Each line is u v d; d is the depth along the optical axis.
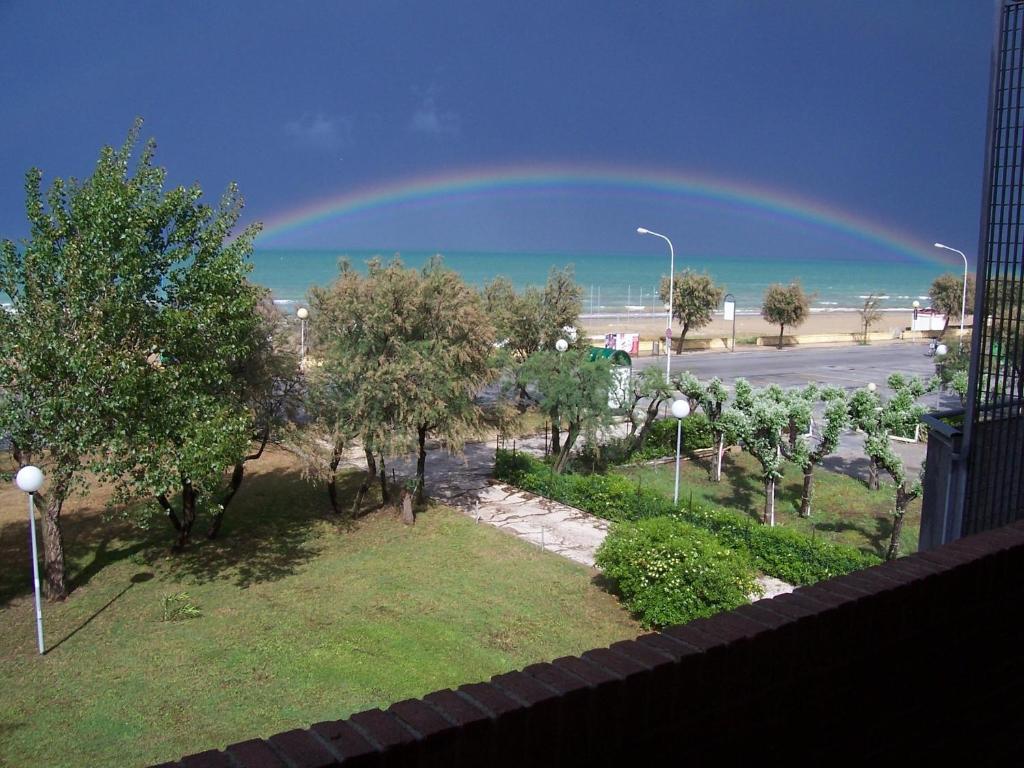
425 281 21.69
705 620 3.08
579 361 25.92
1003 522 7.64
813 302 132.38
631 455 28.83
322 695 12.94
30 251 16.41
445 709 2.42
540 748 2.47
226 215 18.08
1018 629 4.04
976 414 7.57
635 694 2.65
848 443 32.31
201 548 20.00
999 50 7.04
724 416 22.23
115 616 16.03
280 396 20.78
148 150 17.28
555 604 16.92
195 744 11.48
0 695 12.83
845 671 3.28
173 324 16.59
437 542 20.67
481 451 30.48
